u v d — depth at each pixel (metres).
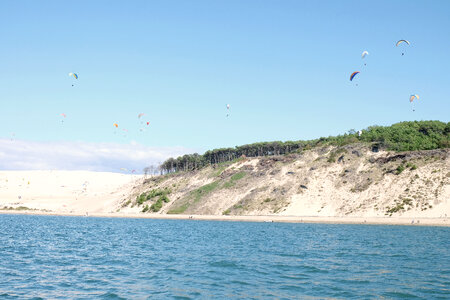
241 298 28.50
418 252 52.34
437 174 119.94
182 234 80.69
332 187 134.75
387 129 165.25
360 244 61.69
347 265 41.88
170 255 49.75
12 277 35.56
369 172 133.75
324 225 105.25
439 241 65.38
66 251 53.69
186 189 171.88
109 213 173.62
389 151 140.62
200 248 57.06
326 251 53.50
